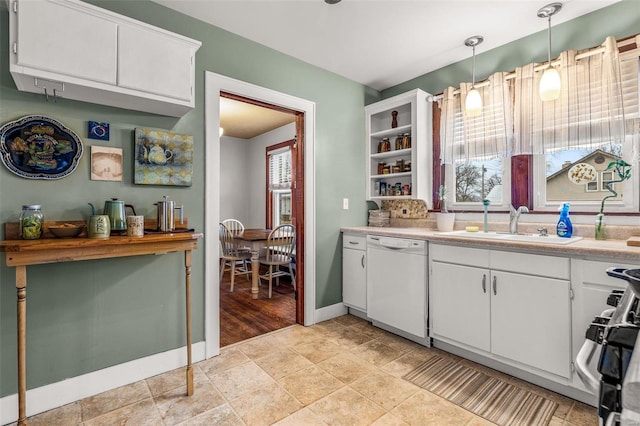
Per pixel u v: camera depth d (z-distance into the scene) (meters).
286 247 4.21
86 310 1.85
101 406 1.76
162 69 1.82
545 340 1.86
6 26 1.61
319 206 3.04
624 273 0.88
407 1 2.07
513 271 1.98
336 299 3.20
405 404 1.77
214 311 2.33
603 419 0.72
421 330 2.48
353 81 3.32
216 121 2.33
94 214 1.76
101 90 1.64
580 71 2.14
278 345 2.53
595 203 2.20
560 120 2.22
